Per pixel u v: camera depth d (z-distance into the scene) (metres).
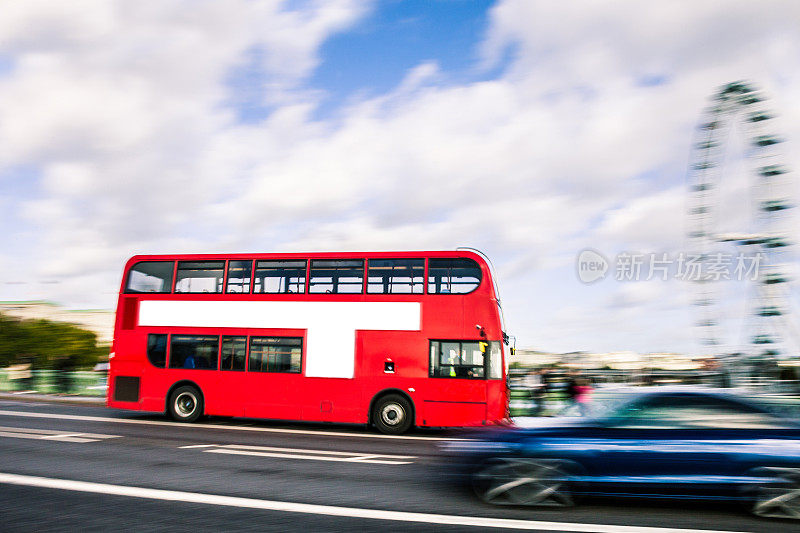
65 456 10.04
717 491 6.42
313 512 6.45
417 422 14.09
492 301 14.34
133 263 16.48
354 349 14.64
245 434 13.79
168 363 15.66
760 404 6.85
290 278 15.35
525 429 7.07
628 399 7.10
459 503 6.95
